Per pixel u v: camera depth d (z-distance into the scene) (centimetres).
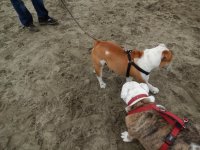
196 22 192
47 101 142
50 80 153
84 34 184
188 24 190
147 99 104
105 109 135
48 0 221
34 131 129
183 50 167
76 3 215
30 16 184
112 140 122
